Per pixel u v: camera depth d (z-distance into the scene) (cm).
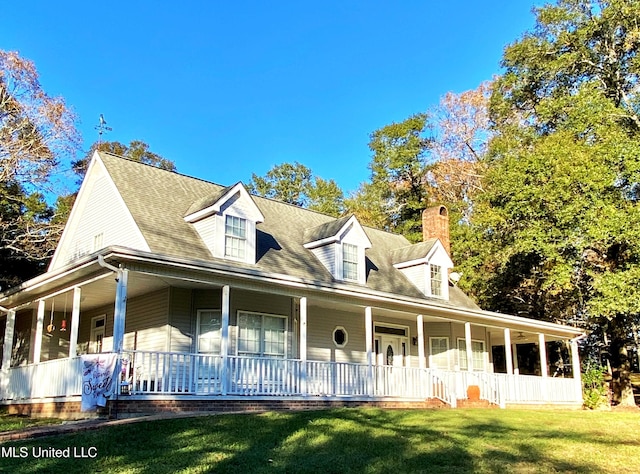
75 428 1008
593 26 2892
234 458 867
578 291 2539
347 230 1964
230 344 1634
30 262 2641
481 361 2414
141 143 4541
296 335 1831
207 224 1633
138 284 1544
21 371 1639
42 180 2555
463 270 2939
